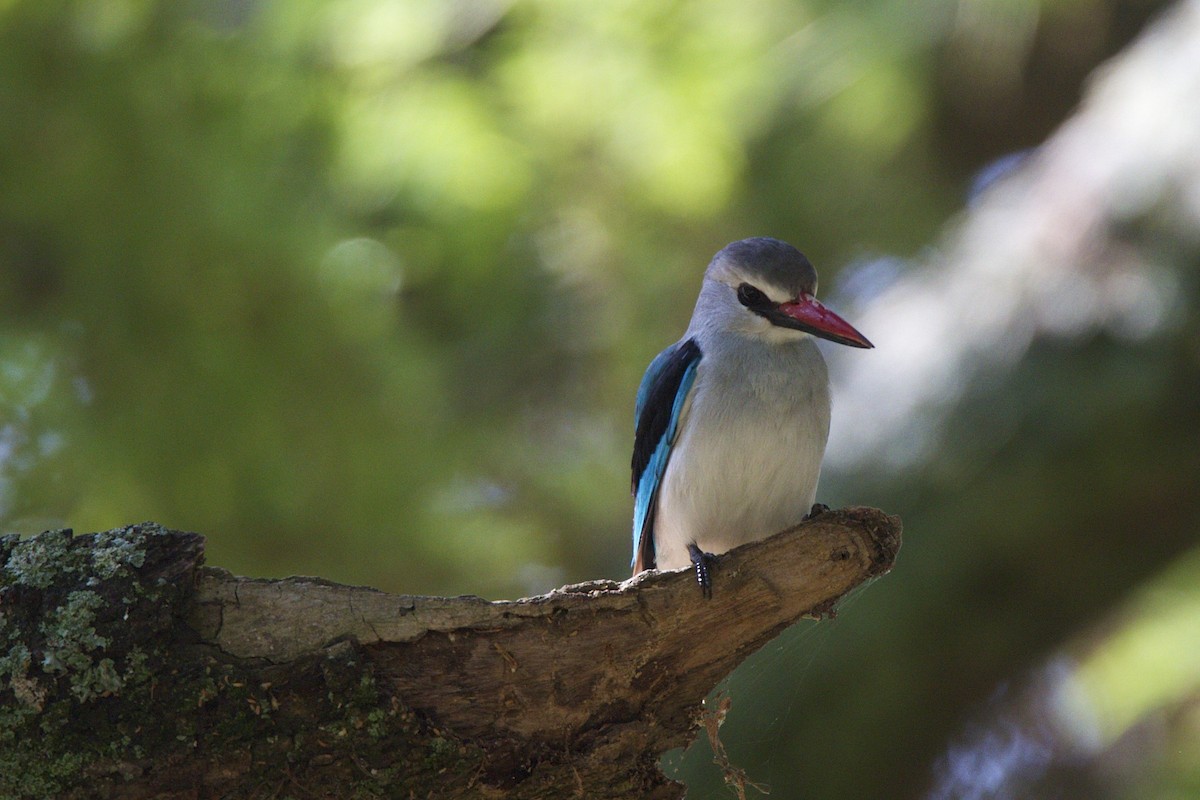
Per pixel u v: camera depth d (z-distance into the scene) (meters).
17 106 11.48
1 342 11.72
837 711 11.70
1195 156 11.23
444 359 14.27
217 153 11.81
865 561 5.95
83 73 11.66
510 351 14.36
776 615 5.84
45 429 11.57
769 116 12.88
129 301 11.58
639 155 12.09
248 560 11.74
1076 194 11.86
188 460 11.45
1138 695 11.30
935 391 11.95
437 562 12.33
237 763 4.91
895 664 11.80
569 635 5.32
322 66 12.24
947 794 12.41
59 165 11.52
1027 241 12.02
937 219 14.14
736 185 12.73
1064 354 11.58
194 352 11.52
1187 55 11.55
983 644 11.94
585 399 14.42
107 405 11.57
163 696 4.86
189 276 11.55
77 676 4.82
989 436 11.67
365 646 5.08
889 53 12.30
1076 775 13.39
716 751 5.96
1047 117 15.02
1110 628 12.23
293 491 11.67
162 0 12.04
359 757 5.00
